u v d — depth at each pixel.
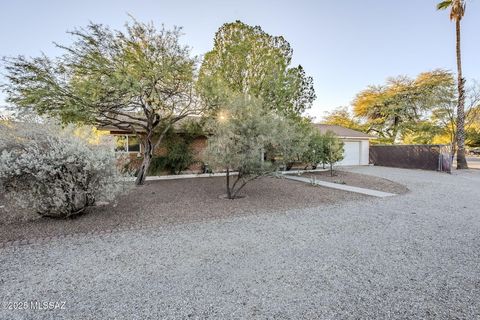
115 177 5.87
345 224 5.35
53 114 8.05
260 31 13.28
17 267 3.42
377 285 2.93
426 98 22.39
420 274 3.19
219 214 6.23
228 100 8.40
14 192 5.05
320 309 2.49
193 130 13.88
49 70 8.26
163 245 4.23
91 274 3.23
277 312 2.45
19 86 8.09
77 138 5.80
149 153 11.41
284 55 14.02
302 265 3.46
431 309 2.48
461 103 17.19
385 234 4.69
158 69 8.36
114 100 8.47
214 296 2.73
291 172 15.72
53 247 4.12
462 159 17.50
